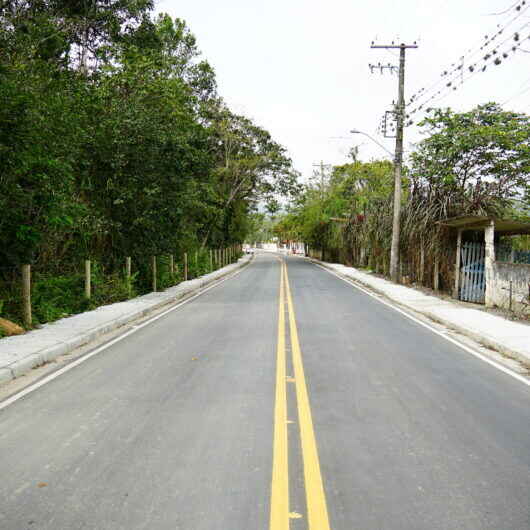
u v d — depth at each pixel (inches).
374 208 1248.8
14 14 613.3
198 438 188.5
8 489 149.3
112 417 213.0
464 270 679.7
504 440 189.0
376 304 641.0
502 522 131.0
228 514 134.6
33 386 262.8
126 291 663.1
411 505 139.6
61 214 478.3
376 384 266.1
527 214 916.6
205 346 366.0
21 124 401.4
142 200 721.6
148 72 735.7
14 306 452.1
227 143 1699.1
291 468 162.7
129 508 137.8
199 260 1269.7
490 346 376.2
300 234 2677.2
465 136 946.1
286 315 526.3
